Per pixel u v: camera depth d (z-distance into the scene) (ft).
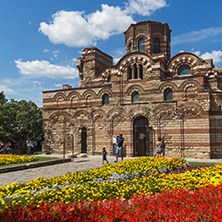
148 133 79.66
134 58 84.17
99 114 87.40
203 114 72.49
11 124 95.25
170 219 19.30
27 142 98.43
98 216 20.49
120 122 83.56
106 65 115.85
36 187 31.40
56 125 95.04
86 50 108.88
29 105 102.12
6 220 19.38
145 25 101.40
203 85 73.26
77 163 65.10
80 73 109.29
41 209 22.38
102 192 28.37
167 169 46.85
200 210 20.57
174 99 76.69
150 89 80.53
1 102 103.76
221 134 72.95
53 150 94.32
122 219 19.88
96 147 86.69
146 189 29.45
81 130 90.58
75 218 19.77
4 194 29.01
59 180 35.53
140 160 54.13
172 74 88.38
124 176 38.50
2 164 58.23
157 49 101.96
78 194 27.14
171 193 26.05
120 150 64.59
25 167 55.57
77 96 92.48
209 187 27.55
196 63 85.61
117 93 85.30
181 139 74.38
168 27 104.27
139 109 81.00
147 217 19.69
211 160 67.51
